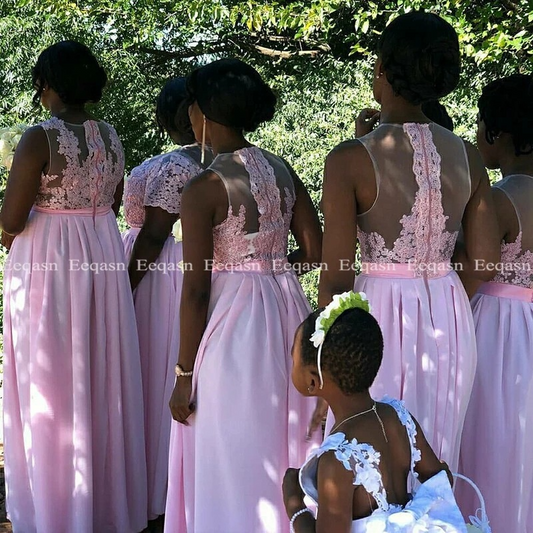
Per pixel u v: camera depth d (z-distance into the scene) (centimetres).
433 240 270
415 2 725
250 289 297
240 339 293
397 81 257
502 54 750
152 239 395
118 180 382
